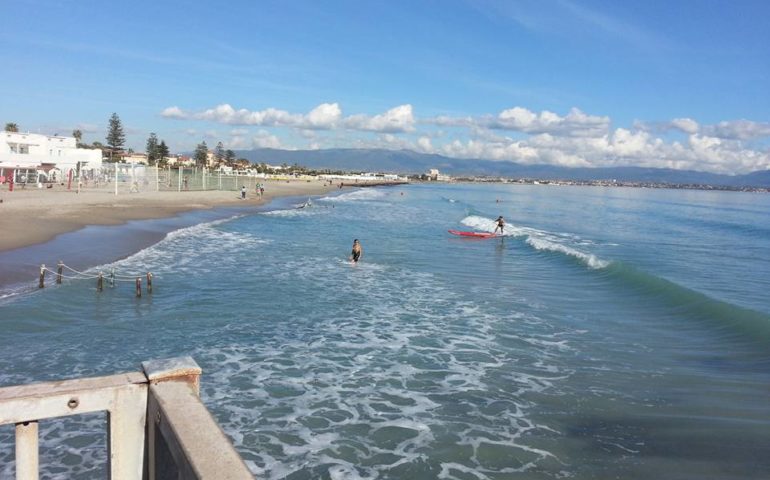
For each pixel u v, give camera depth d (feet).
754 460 25.07
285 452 25.55
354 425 28.58
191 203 174.91
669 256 99.14
